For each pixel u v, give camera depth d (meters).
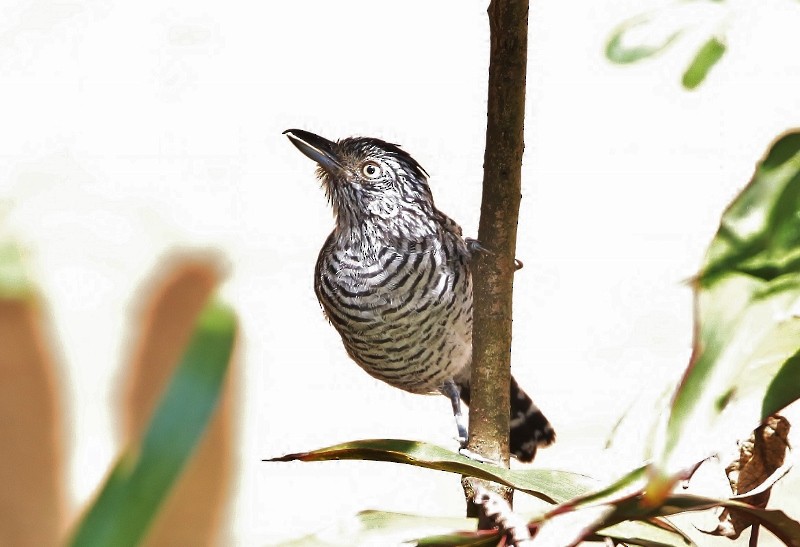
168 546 9.38
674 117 16.06
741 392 2.49
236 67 17.16
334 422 11.44
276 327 12.56
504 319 3.50
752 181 2.24
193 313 10.97
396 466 10.75
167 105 15.38
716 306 2.20
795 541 2.87
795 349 2.52
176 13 17.31
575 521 2.64
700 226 12.91
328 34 18.73
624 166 15.27
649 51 2.78
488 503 2.72
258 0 18.56
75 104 14.55
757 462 3.41
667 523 3.26
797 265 2.18
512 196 3.44
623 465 3.18
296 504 10.05
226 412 10.37
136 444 1.64
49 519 10.44
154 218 12.78
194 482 9.81
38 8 16.31
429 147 15.69
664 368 3.40
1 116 14.57
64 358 10.81
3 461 10.26
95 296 11.25
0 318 10.80
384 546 2.95
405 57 18.00
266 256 13.30
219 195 14.12
